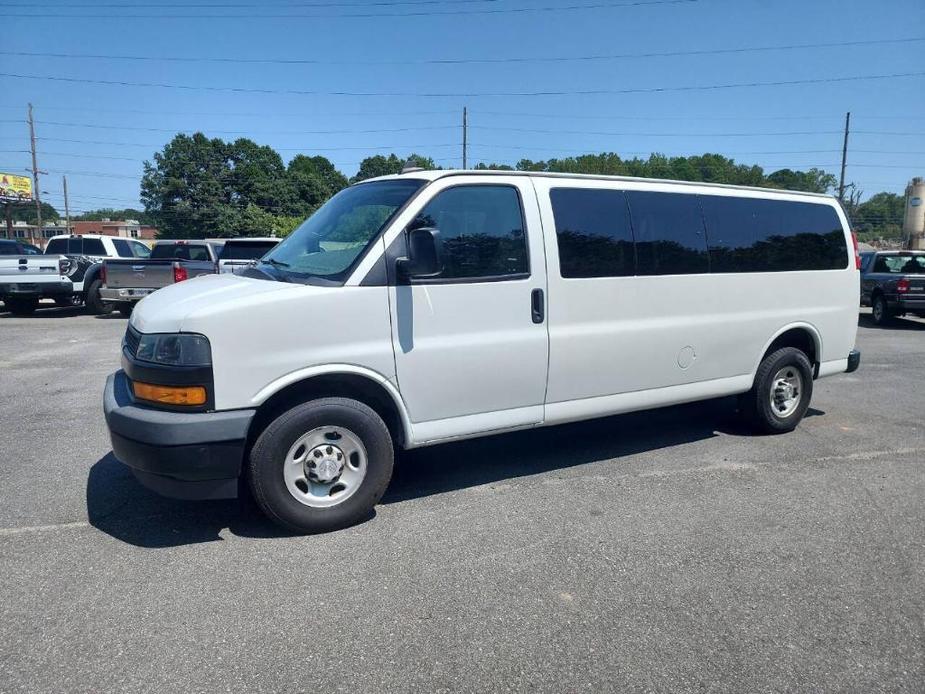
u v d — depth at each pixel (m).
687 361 5.31
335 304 3.85
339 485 4.05
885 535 4.05
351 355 3.90
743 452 5.62
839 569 3.63
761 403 5.91
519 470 5.13
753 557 3.75
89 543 3.85
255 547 3.81
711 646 2.93
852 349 6.50
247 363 3.66
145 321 3.80
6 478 4.89
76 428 6.21
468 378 4.30
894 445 5.86
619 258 4.86
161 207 72.50
